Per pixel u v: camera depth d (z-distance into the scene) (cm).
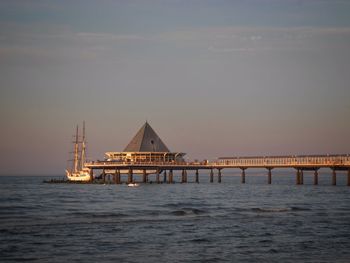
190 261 5659
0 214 8844
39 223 7775
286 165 17162
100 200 12138
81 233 7012
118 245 6341
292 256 5966
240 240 6750
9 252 5906
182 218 8594
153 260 5672
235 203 11400
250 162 18275
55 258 5694
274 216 8956
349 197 13088
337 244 6600
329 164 16062
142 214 9031
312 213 9425
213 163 19225
